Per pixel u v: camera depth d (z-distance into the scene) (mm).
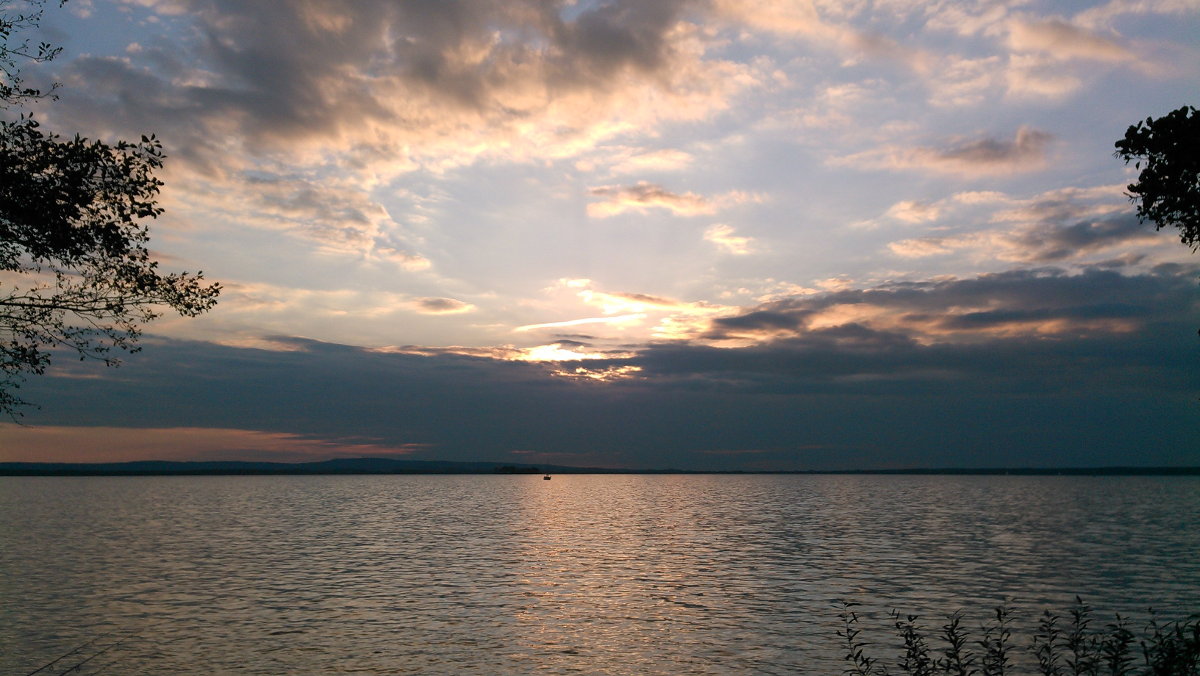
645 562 50125
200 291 13891
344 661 24859
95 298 13055
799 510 114062
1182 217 11859
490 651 26094
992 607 33781
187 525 84062
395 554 55062
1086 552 55438
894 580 41844
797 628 29484
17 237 12289
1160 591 37938
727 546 60438
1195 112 11125
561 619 31219
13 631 29219
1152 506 123750
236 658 25250
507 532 74188
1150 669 11969
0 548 59219
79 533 73188
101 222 12812
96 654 25797
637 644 27047
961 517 96375
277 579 42594
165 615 32188
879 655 25359
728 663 24625
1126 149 11914
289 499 158625
